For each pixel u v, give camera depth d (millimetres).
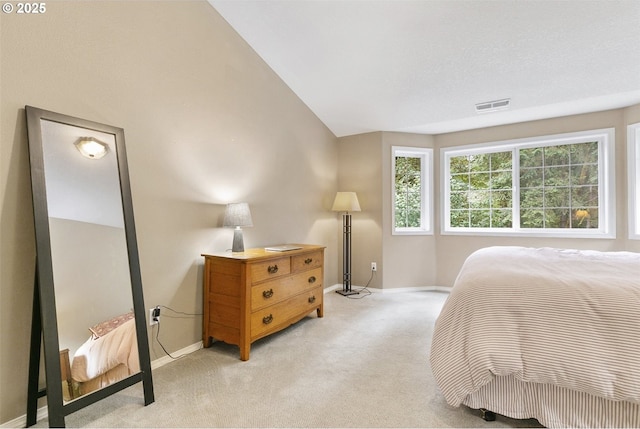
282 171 3291
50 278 1382
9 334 1410
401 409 1567
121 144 1769
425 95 3223
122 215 1718
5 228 1397
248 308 2146
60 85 1570
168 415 1521
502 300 1437
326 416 1511
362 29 2514
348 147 4273
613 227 3211
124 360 1592
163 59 2094
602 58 2459
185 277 2254
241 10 2502
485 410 1476
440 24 2367
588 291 1338
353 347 2330
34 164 1396
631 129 3107
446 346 1516
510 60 2602
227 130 2611
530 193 3670
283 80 3303
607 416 1281
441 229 4090
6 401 1398
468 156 4031
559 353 1278
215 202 2502
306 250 2768
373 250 4074
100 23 1745
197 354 2223
